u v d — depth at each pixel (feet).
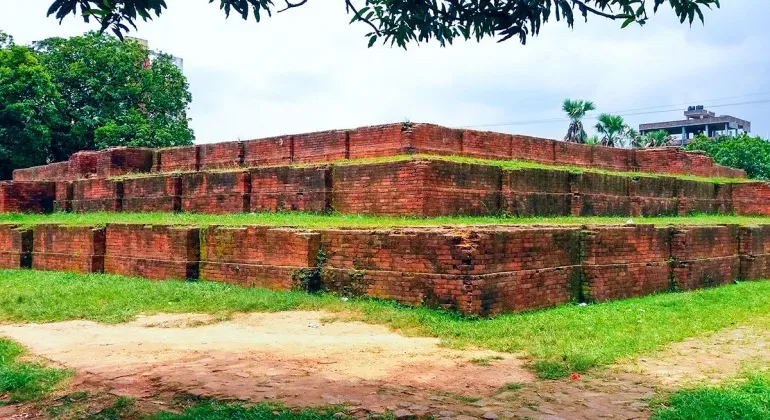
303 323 33.73
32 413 20.47
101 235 56.44
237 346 28.89
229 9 16.84
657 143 144.97
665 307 38.42
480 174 50.65
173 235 49.49
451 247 34.14
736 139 131.44
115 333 32.50
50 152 107.86
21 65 93.91
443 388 22.36
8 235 64.69
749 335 31.58
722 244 52.49
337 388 22.18
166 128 111.24
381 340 29.84
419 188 46.39
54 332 33.01
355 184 51.62
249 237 45.09
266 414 19.03
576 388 22.47
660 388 22.45
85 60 106.63
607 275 41.24
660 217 66.59
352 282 38.93
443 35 18.88
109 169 76.54
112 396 21.62
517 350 27.78
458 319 33.12
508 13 17.54
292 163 63.10
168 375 23.97
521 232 36.50
